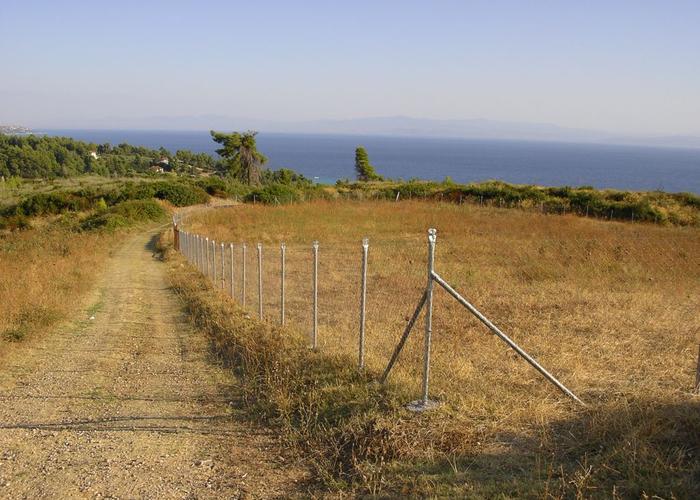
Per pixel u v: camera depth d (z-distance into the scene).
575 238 23.39
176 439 6.43
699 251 18.95
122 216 41.28
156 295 17.27
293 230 29.94
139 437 6.54
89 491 5.24
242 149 78.75
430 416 5.65
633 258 17.70
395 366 7.39
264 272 17.97
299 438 6.11
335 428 5.96
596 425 5.16
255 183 78.56
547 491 4.18
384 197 50.09
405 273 16.64
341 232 28.72
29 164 107.12
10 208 52.34
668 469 4.36
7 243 30.98
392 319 10.84
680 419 5.20
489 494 4.38
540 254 18.95
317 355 8.11
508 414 5.66
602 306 11.52
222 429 6.68
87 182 84.00
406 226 29.95
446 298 12.69
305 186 61.16
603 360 7.85
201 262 21.16
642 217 34.38
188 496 5.11
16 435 6.71
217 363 9.52
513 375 7.11
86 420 7.19
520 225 28.56
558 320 10.45
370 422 5.74
